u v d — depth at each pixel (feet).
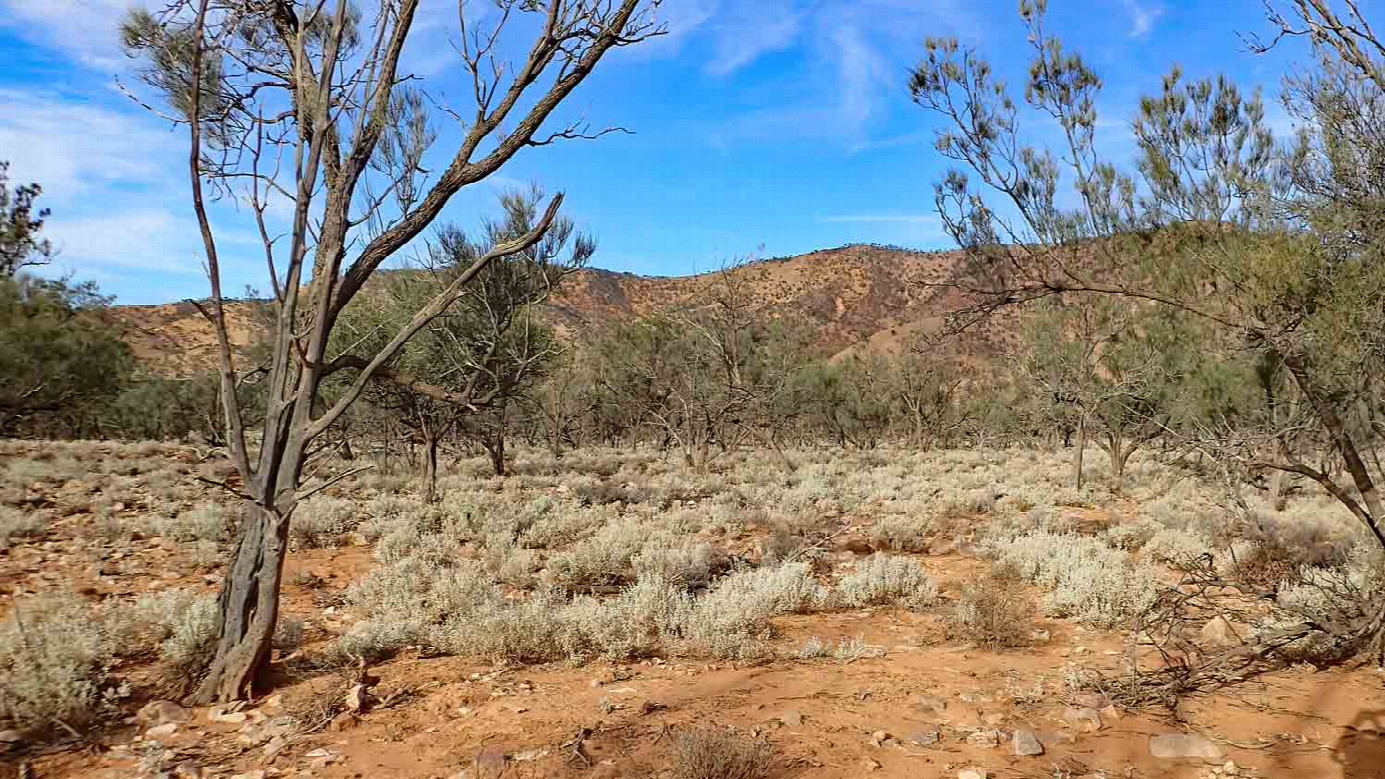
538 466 93.04
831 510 54.54
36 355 63.87
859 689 17.33
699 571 32.45
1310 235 17.38
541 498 53.57
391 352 18.42
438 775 12.89
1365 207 17.03
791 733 14.40
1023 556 32.86
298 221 18.03
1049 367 68.08
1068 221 20.03
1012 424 137.28
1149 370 55.77
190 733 15.47
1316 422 18.94
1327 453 19.20
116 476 59.93
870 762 13.01
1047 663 19.60
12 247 66.64
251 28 20.44
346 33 21.21
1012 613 22.48
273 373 18.10
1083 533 44.24
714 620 22.40
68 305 71.97
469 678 18.81
